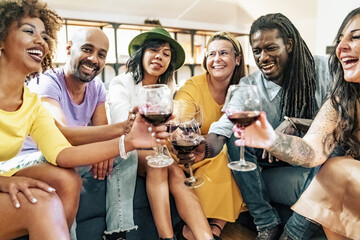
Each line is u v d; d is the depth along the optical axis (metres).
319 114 1.22
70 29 4.58
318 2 3.73
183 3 5.03
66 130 1.39
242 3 5.42
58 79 1.67
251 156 1.55
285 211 1.53
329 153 1.16
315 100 1.56
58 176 1.10
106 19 4.80
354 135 1.16
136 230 1.51
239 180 1.55
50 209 0.93
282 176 1.54
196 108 1.87
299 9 5.05
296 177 1.48
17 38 1.09
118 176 1.39
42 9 1.22
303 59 1.55
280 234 1.49
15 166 1.26
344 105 1.14
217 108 1.93
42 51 1.18
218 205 1.57
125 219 1.38
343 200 1.02
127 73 1.99
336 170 1.04
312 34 5.08
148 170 1.45
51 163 1.16
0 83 1.12
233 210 1.60
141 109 1.08
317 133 1.17
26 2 1.12
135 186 1.49
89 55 1.66
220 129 1.55
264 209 1.50
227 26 5.91
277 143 1.07
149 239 1.54
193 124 1.39
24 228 0.93
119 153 1.13
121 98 1.81
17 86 1.16
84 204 1.38
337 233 1.05
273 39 1.52
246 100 1.03
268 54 1.55
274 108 1.62
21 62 1.12
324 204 1.07
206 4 5.23
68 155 1.12
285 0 5.00
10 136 1.14
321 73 1.60
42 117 1.24
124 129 1.31
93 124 1.92
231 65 1.91
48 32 1.30
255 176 1.51
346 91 1.14
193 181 1.45
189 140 1.32
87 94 1.82
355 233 1.00
